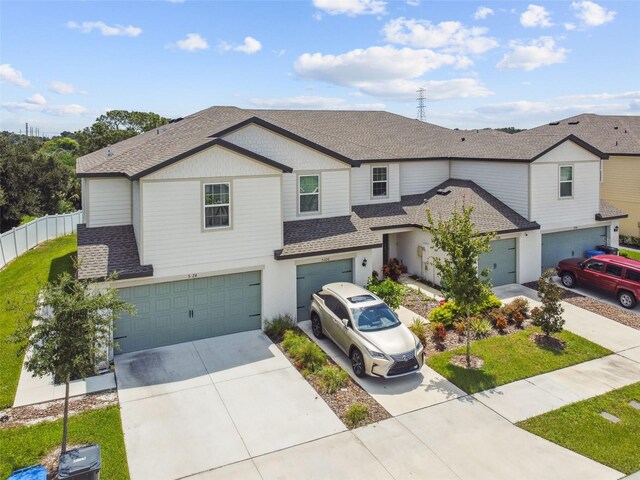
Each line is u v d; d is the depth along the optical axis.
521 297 18.88
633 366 13.55
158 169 13.84
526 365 13.55
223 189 14.89
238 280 15.66
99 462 8.27
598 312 17.66
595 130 32.72
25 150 42.56
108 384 12.44
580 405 11.51
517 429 10.55
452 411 11.27
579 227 22.50
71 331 8.91
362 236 17.81
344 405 11.55
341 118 28.03
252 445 9.96
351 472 9.11
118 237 15.70
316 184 18.41
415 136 27.16
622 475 9.06
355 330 13.21
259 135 17.03
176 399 11.73
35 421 10.64
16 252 25.20
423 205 22.88
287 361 13.85
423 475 9.02
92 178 16.23
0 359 13.59
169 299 14.71
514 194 21.42
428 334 15.61
